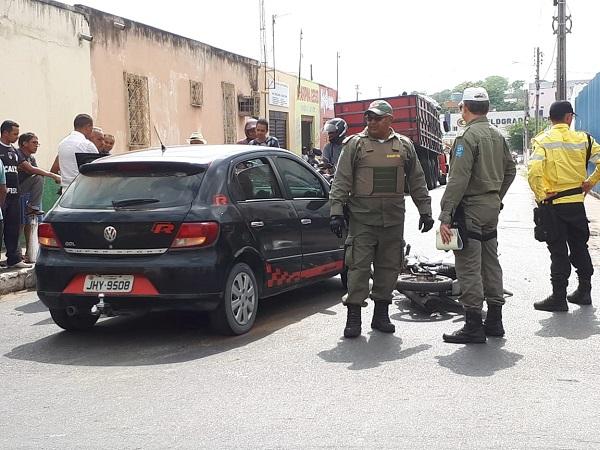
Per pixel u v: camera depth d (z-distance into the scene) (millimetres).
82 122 8961
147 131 17219
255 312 6559
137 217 6000
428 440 3959
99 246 6074
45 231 6297
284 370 5293
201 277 5910
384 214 6152
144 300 5949
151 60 17516
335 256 7793
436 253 10773
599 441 3943
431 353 5691
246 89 24031
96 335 6512
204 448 3891
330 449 3850
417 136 24062
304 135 33188
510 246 11664
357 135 6238
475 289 5926
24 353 5930
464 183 5828
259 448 3879
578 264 7285
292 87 30422
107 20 15578
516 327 6473
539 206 7090
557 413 4359
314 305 7539
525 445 3889
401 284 7039
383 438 3992
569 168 6996
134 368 5430
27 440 4051
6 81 12383
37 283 6285
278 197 7055
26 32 12883
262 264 6598
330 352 5762
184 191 6141
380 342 6051
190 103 19688
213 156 6535
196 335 6391
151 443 3975
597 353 5641
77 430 4188
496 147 6004
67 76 14133
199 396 4746
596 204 20219
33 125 13102
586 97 26312
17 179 9164
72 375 5289
